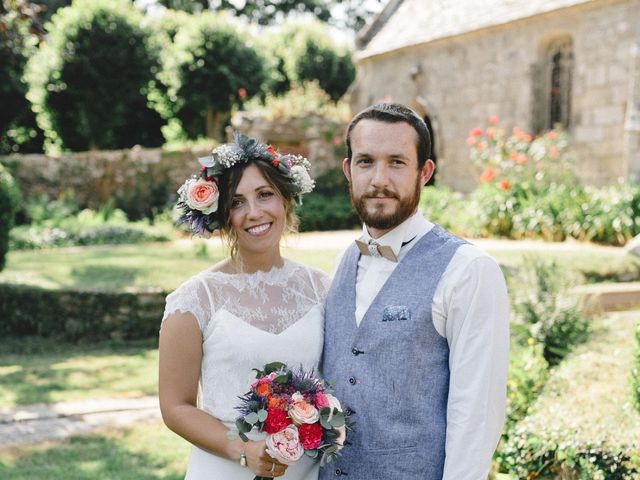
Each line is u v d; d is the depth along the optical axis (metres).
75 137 22.03
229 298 2.36
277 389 2.03
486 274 2.10
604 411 3.70
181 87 21.36
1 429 5.10
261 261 2.45
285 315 2.39
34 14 9.00
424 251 2.24
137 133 25.06
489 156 14.25
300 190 2.46
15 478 4.19
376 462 2.12
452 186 16.33
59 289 8.09
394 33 18.53
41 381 6.36
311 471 2.37
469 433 2.02
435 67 16.62
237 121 16.59
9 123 22.48
